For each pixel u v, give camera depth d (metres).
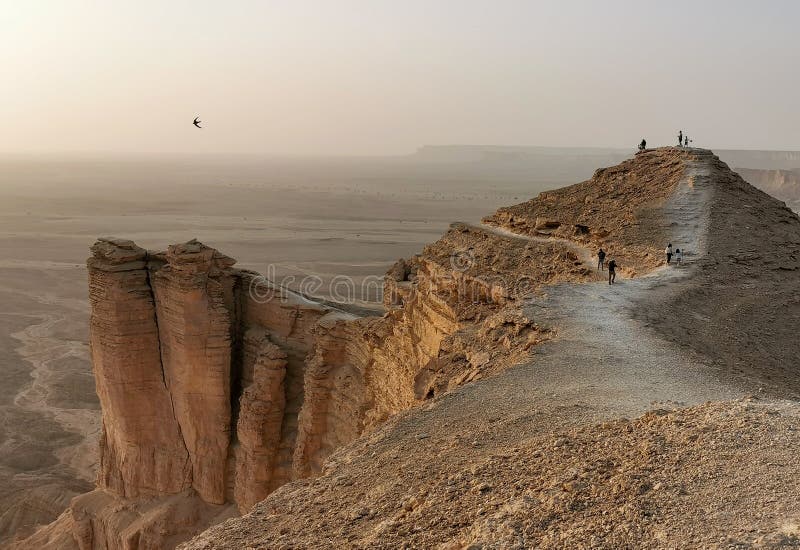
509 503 10.46
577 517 9.52
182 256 37.97
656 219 35.88
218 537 12.88
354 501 12.94
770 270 32.03
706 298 27.92
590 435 12.79
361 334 36.50
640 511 9.22
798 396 17.30
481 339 23.97
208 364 38.88
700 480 9.82
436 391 22.44
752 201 39.03
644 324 23.02
